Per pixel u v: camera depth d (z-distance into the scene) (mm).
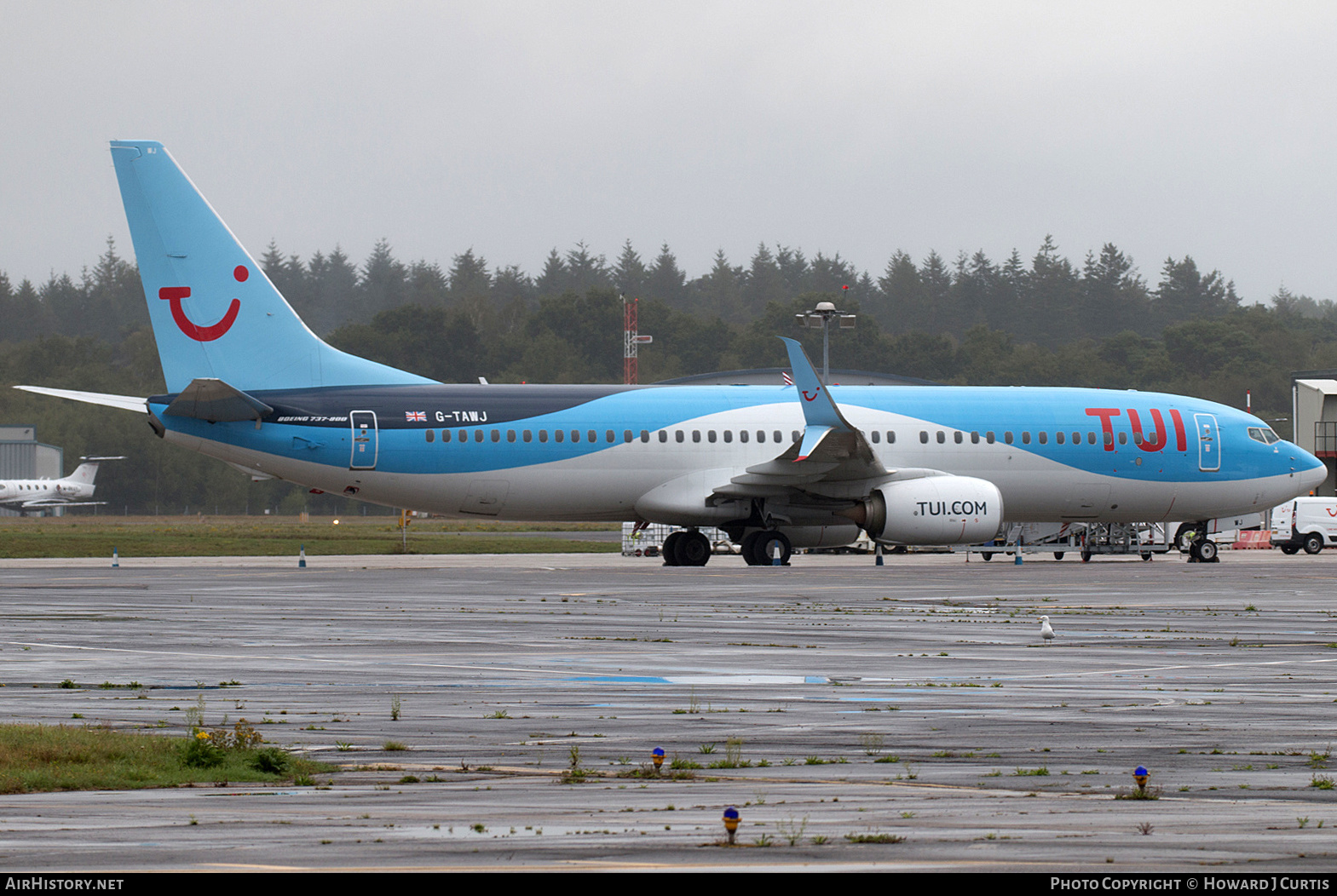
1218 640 81312
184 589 121438
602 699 56719
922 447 162250
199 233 146500
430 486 149875
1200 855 29469
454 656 72062
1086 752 44438
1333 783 38844
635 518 158125
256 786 38844
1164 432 169250
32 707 54469
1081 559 199000
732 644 78062
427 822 33469
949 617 95562
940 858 29281
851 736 47719
